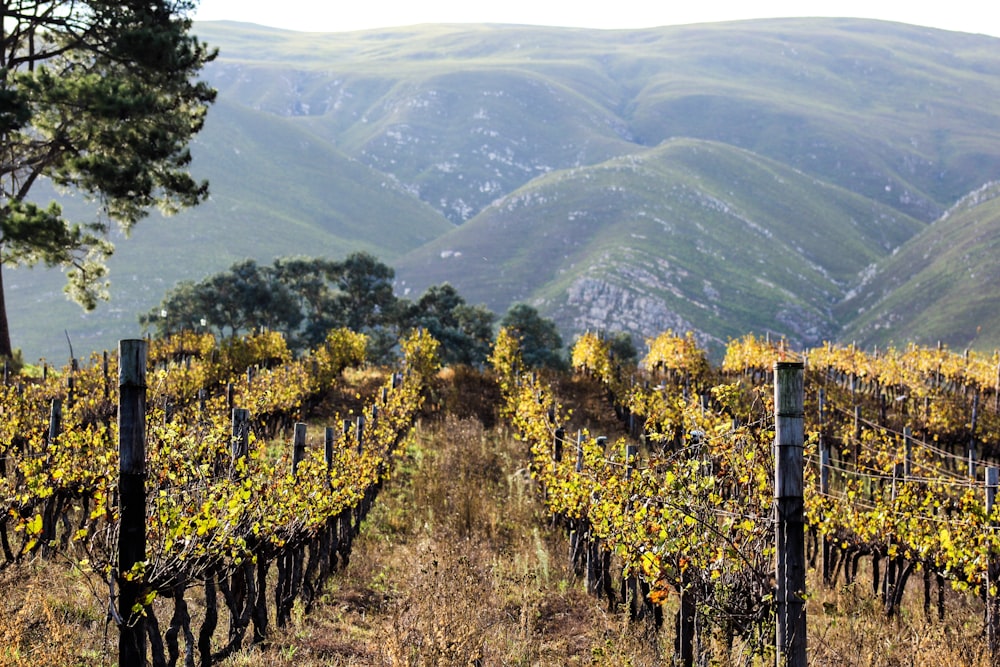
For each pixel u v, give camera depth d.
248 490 8.08
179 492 7.64
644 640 9.55
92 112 27.53
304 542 10.19
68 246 30.92
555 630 9.98
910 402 24.39
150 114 29.17
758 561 7.46
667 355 27.05
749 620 7.45
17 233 27.83
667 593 8.12
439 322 68.44
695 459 7.92
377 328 76.62
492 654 8.48
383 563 12.35
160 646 7.30
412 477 17.11
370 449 14.24
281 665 8.35
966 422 22.70
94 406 16.47
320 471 10.98
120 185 29.08
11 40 32.44
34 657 7.34
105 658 7.72
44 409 15.67
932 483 13.50
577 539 12.16
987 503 10.94
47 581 9.28
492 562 11.98
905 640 9.55
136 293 173.00
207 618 8.09
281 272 75.31
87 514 10.60
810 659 8.80
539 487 15.50
